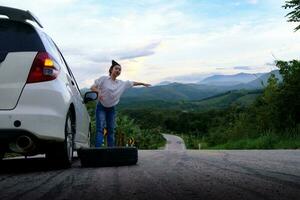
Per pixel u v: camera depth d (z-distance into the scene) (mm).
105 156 5637
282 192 2873
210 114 144875
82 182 3719
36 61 5000
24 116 4852
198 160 6332
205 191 2982
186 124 190375
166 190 3062
